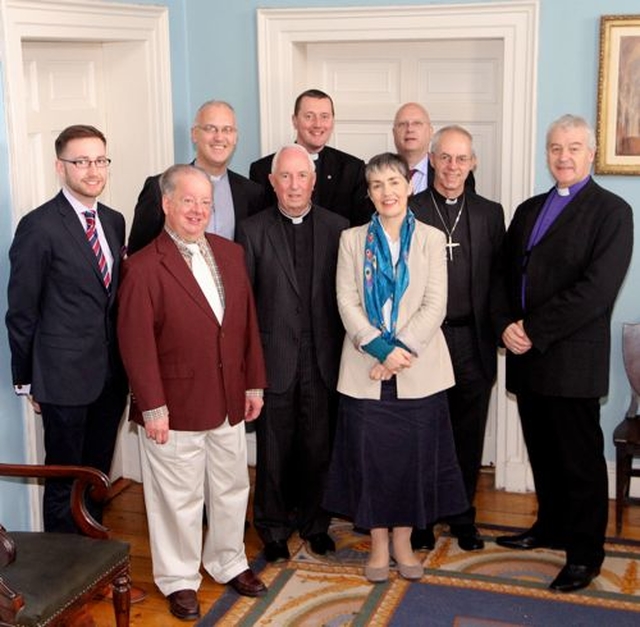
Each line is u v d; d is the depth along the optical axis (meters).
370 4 4.23
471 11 4.12
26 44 3.80
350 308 3.31
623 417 4.23
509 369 3.54
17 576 2.67
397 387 3.30
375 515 3.38
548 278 3.31
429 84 4.48
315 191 4.00
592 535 3.42
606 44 3.96
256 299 3.52
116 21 3.95
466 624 3.22
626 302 4.13
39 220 3.14
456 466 3.46
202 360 3.16
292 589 3.47
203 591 3.46
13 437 3.46
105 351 3.29
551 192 3.39
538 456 3.63
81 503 2.92
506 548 3.77
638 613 3.29
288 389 3.52
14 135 3.34
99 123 4.28
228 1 4.40
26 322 3.18
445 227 3.56
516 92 4.12
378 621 3.25
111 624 3.26
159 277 3.11
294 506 4.01
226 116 3.64
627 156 4.02
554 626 3.21
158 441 3.13
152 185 3.56
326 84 4.61
